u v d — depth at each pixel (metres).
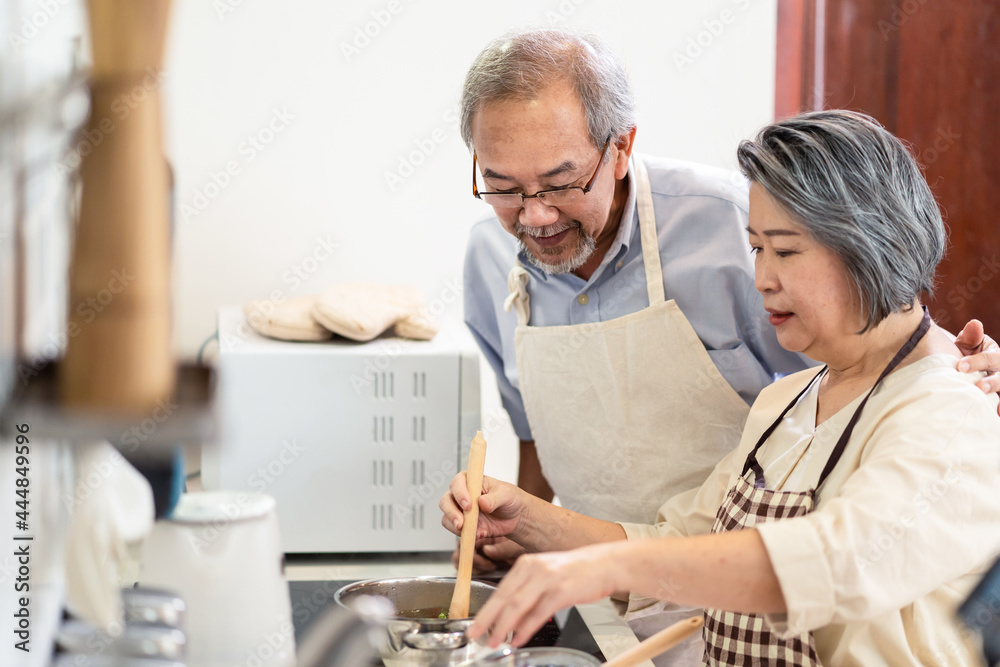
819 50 2.27
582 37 1.31
